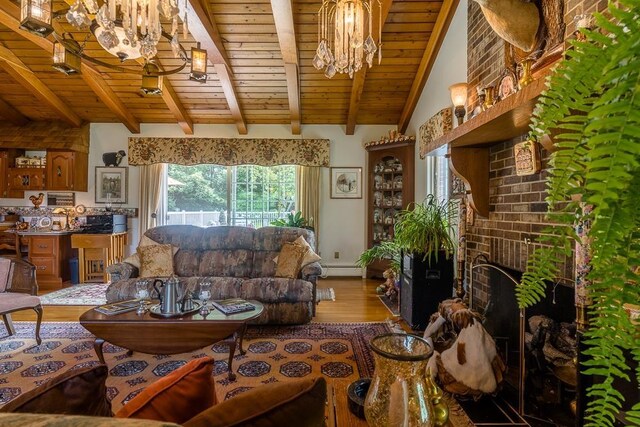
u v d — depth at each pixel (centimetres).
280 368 249
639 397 97
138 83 478
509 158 220
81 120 564
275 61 440
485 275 250
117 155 574
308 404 68
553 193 50
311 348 283
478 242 264
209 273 378
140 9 232
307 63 439
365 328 330
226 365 253
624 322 45
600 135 37
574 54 46
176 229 409
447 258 321
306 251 374
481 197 246
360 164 591
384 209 553
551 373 180
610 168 37
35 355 266
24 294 286
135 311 248
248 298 327
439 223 325
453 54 362
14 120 539
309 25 380
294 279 349
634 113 35
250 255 393
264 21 377
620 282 42
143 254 373
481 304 256
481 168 246
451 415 117
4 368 245
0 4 308
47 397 69
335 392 133
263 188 603
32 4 193
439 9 371
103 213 571
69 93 496
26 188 533
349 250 593
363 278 573
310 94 504
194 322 228
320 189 589
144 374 239
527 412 184
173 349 229
